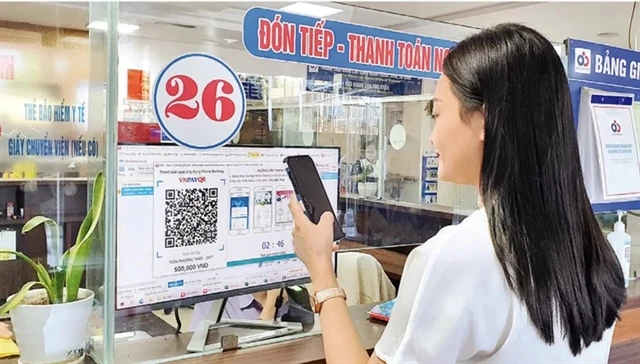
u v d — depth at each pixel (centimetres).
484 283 72
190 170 105
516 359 73
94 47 102
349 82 138
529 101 72
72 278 98
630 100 161
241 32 114
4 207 263
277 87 122
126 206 98
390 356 75
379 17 137
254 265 115
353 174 143
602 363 84
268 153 115
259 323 119
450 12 440
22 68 394
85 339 100
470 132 77
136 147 98
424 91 146
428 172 157
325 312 86
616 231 153
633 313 143
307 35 123
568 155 74
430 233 159
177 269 105
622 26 464
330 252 93
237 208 112
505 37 76
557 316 72
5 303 96
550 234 71
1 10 370
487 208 74
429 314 73
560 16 441
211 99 109
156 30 102
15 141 357
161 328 108
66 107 391
